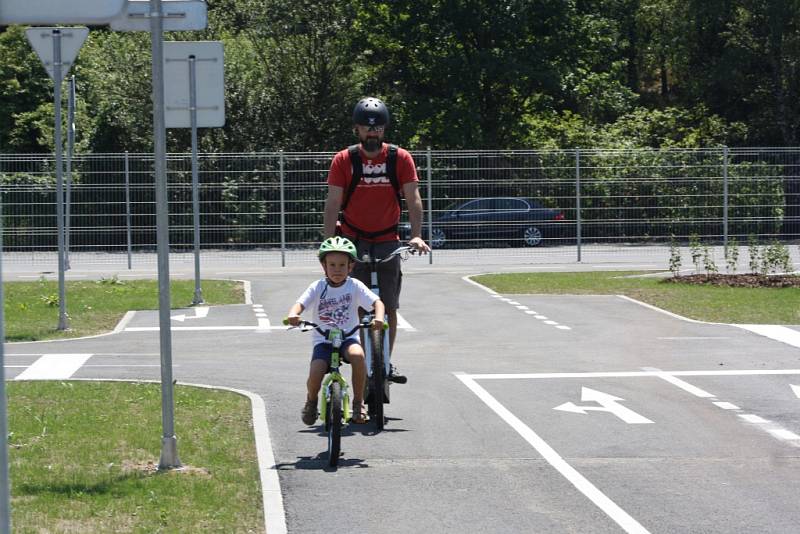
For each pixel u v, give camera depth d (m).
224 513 11.46
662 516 11.81
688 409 17.77
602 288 36.84
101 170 45.66
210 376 20.91
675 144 71.50
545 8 76.94
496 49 76.12
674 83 111.00
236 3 72.31
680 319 29.30
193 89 32.03
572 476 13.51
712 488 12.96
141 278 41.81
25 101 70.19
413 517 11.74
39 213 45.28
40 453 14.11
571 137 70.94
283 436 15.66
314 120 68.38
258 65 68.75
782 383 20.16
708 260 40.41
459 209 47.16
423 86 79.81
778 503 12.34
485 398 18.69
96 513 11.31
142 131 66.12
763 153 48.53
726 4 88.62
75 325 28.44
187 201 46.25
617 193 48.00
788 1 83.44
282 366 22.11
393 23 76.94
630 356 23.34
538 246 47.62
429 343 25.38
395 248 16.86
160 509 11.51
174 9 13.70
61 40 26.89
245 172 46.44
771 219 48.56
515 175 47.50
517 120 77.56
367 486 12.98
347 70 69.62
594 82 81.00
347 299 14.73
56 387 19.34
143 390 19.05
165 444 13.45
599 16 83.06
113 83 66.75
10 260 45.28
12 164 45.12
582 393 19.14
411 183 16.67
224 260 46.56
